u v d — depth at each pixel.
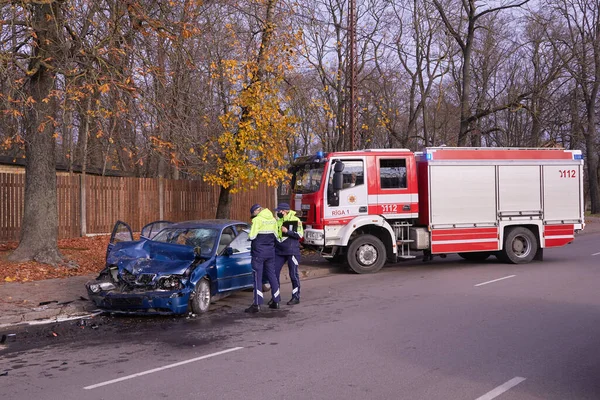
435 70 26.94
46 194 13.48
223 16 16.97
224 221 11.32
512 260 15.68
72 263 13.68
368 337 7.79
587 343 7.37
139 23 12.59
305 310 9.88
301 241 14.48
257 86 15.87
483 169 15.20
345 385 5.76
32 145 13.34
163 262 9.63
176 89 13.61
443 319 8.87
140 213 19.86
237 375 6.15
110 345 7.63
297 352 7.07
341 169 13.62
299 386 5.74
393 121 29.28
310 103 19.95
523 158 15.64
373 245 14.38
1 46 11.74
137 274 9.38
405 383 5.81
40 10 12.45
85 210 18.39
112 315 9.63
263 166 16.97
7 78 11.25
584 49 27.97
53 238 13.60
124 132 13.91
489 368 6.32
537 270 14.55
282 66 16.66
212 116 16.11
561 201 16.05
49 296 10.65
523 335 7.81
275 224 10.09
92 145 23.11
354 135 19.08
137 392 5.62
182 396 5.48
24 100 11.55
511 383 5.80
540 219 15.81
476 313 9.30
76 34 12.34
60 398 5.48
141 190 19.91
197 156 15.92
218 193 22.16
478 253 16.80
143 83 12.72
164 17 13.12
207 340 7.82
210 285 10.02
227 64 15.52
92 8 12.24
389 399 5.34
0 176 16.55
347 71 20.70
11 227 16.80
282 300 10.96
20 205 16.98
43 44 12.32
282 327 8.56
